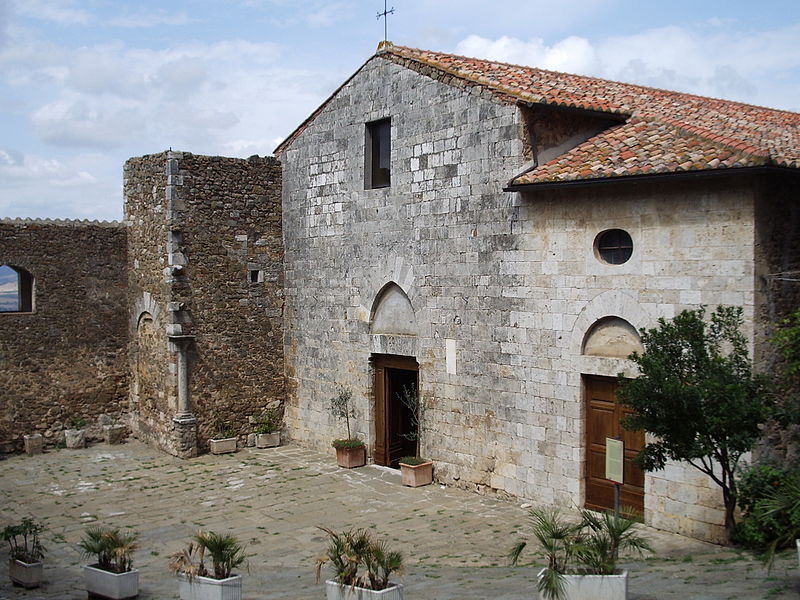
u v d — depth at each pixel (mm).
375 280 20516
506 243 17062
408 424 21375
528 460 16828
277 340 23875
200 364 22516
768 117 19453
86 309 24203
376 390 21031
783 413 11359
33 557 13305
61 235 23672
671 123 15648
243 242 23172
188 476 20406
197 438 22469
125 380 25000
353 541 10680
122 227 24625
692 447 11297
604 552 9234
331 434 22312
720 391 10906
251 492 18859
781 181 13734
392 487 18906
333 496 18328
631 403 11742
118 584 11398
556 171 15484
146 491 19188
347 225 21375
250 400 23422
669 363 11609
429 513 16719
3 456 22844
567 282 15938
